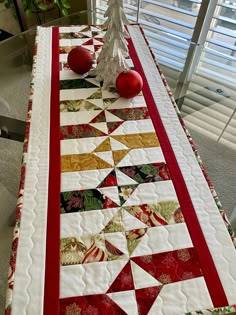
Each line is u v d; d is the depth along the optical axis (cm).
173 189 68
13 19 191
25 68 128
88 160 73
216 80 119
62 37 115
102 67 92
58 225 60
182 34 152
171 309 50
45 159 72
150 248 57
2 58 130
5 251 75
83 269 54
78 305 50
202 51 130
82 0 187
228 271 55
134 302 51
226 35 138
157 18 156
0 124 111
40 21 198
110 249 57
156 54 127
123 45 87
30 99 88
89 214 62
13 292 51
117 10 80
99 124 82
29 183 67
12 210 85
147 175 70
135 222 61
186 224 61
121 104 88
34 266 54
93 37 116
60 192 66
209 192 67
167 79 115
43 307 50
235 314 51
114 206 64
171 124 83
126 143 77
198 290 52
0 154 109
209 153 98
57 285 52
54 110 86
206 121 105
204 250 57
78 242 58
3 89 125
